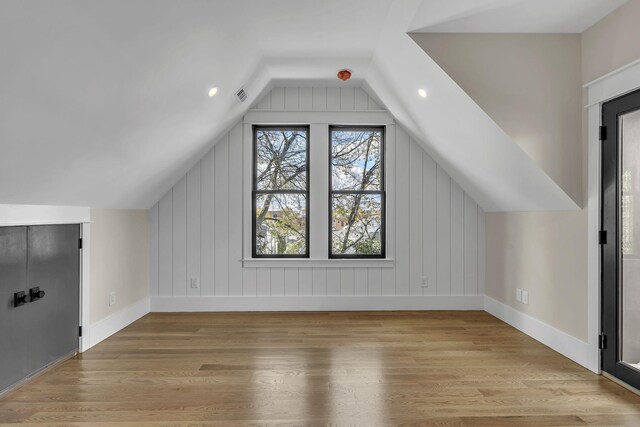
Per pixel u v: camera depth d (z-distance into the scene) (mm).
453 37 3205
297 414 2398
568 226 3361
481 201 4805
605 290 2939
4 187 2412
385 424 2289
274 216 5012
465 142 3820
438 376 2955
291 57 3824
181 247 4910
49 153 2414
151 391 2705
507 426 2266
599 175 2998
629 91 2682
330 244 5039
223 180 4902
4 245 2609
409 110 4207
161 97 2857
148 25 2107
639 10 2592
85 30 1819
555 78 3234
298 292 4953
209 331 4094
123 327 4227
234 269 4930
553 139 3230
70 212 3295
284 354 3418
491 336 3936
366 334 3992
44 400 2572
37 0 1516
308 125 4961
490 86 3217
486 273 4973
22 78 1775
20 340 2762
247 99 4359
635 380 2650
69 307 3338
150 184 4207
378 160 5035
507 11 2857
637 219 2652
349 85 4816
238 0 2506
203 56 2807
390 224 4969
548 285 3650
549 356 3377
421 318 4602
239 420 2328
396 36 3244
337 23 3082
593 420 2332
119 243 4172
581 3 2738
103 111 2463
